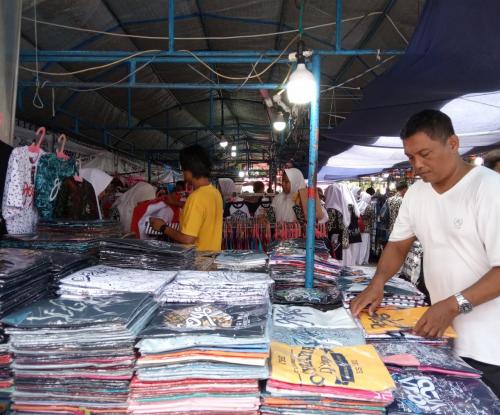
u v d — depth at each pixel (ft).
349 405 3.30
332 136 16.20
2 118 6.78
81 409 3.40
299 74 6.77
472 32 6.79
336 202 18.67
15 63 6.89
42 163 6.79
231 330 3.53
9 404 3.48
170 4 9.06
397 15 12.30
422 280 14.29
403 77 8.71
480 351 4.65
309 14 13.41
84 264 5.49
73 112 20.95
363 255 25.41
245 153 63.57
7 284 3.79
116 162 27.96
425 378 3.85
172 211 10.93
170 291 4.57
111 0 12.48
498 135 14.94
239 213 16.65
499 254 4.27
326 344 4.13
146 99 24.49
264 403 3.36
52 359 3.41
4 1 6.76
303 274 6.55
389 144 17.80
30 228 6.79
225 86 9.89
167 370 3.34
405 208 5.56
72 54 9.31
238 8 14.11
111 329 3.40
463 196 4.72
